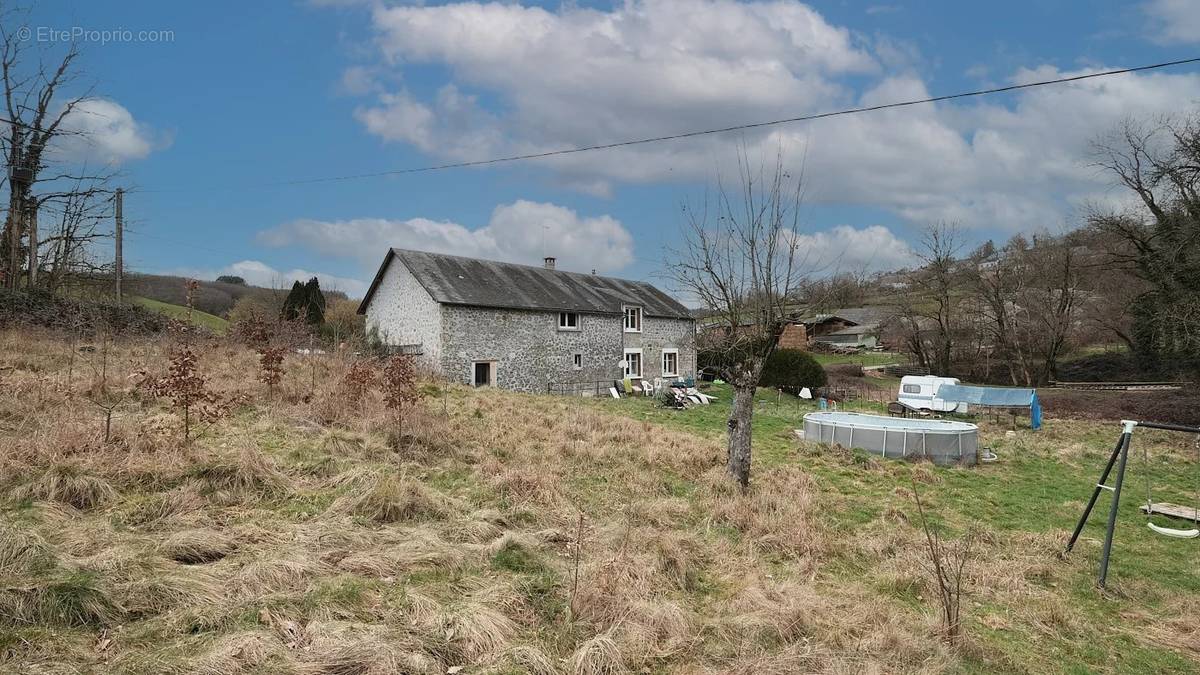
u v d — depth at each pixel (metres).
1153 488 13.59
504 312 26.44
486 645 4.30
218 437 8.66
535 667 4.11
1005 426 23.44
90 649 3.67
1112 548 8.95
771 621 5.07
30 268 20.23
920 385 25.73
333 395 11.80
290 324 20.84
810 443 15.74
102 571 4.44
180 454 7.32
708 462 11.85
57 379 10.39
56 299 18.25
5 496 5.80
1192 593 7.36
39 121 20.00
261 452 7.98
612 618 4.88
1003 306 39.50
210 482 6.72
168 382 8.95
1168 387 31.05
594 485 9.49
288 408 10.77
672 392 24.22
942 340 42.75
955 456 14.73
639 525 7.58
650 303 35.53
